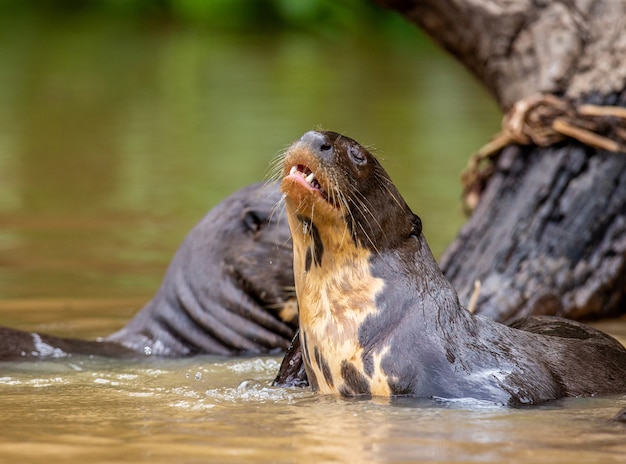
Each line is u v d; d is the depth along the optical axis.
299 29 95.88
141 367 17.75
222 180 38.75
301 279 15.51
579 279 21.66
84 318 21.67
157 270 26.27
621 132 22.66
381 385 14.56
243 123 51.84
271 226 20.03
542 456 11.33
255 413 13.51
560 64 23.47
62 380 16.34
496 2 24.50
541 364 14.93
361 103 58.59
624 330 20.64
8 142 47.94
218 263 20.05
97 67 73.75
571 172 22.53
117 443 11.90
